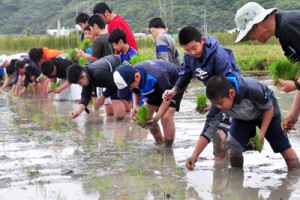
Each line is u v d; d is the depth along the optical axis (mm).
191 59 5645
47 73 9750
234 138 5594
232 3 49969
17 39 28766
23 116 9953
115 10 59625
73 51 10727
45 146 7039
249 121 5430
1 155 6500
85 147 6934
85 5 63750
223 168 5707
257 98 5043
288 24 4391
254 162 5914
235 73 5180
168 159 6180
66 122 9047
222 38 28219
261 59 17641
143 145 6992
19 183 5285
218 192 4855
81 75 7758
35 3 72125
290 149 5496
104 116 9609
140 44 28422
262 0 42062
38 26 66500
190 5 53031
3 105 11789
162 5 54156
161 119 6730
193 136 7453
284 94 11445
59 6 70000
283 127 5191
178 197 4688
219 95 4730
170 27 50656
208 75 5535
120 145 7016
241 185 5051
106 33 9539
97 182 5254
